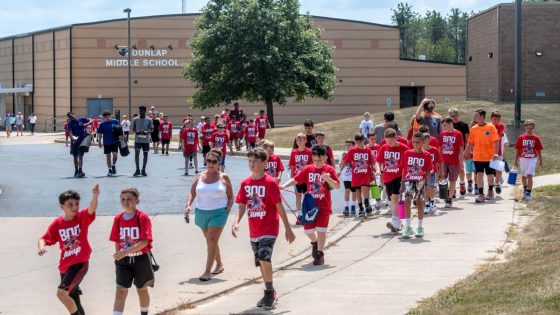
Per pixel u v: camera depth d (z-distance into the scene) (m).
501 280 10.25
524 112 42.19
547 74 49.06
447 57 131.12
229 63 58.66
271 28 57.94
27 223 16.98
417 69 75.75
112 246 14.45
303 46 59.66
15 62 82.38
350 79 75.31
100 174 26.95
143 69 72.31
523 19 48.94
